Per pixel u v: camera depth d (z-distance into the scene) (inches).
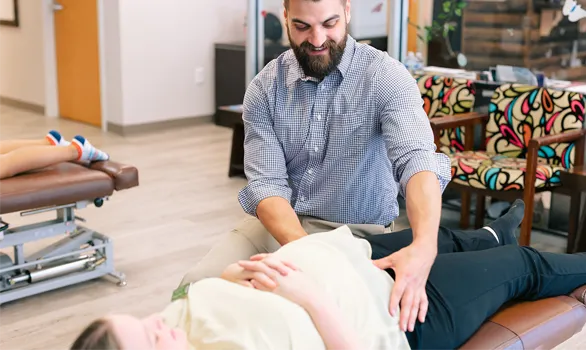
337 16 74.5
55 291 121.0
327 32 74.9
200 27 259.8
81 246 135.5
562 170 135.0
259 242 82.3
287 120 82.5
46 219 157.8
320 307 59.3
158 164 206.4
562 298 79.0
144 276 127.9
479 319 71.6
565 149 142.4
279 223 78.1
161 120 255.3
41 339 105.4
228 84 261.3
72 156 119.5
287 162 85.2
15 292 114.3
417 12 173.5
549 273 77.5
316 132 81.3
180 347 55.4
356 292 64.0
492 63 162.6
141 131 249.9
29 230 116.1
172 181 188.9
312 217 84.8
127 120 245.9
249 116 84.7
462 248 84.8
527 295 78.4
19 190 109.0
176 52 254.7
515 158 150.3
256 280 62.2
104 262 124.3
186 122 262.4
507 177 135.4
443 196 172.1
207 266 78.0
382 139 81.5
